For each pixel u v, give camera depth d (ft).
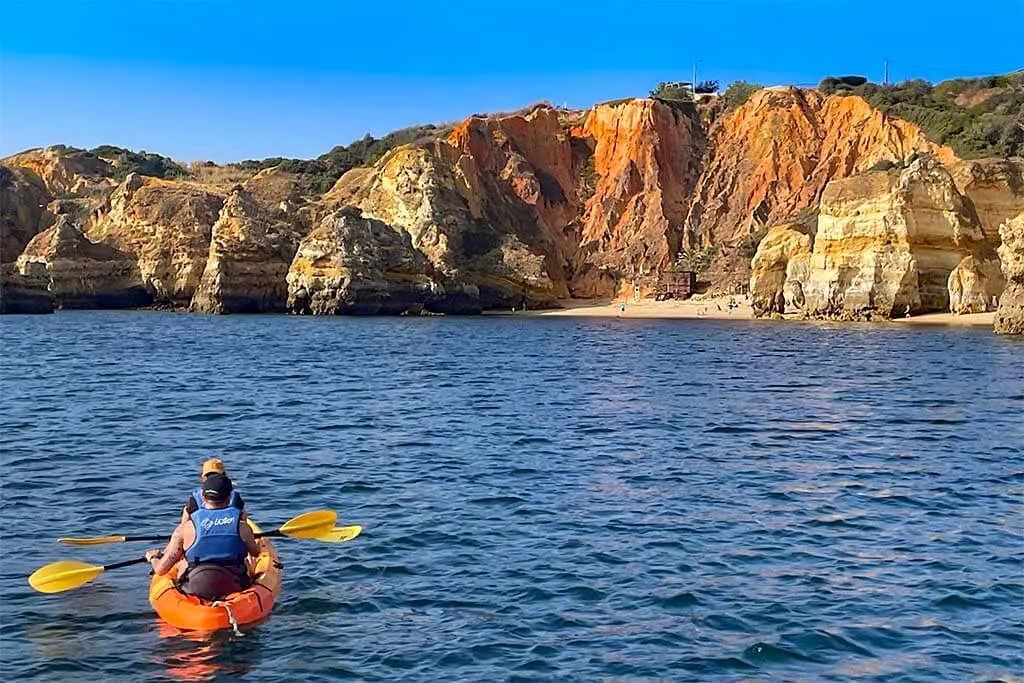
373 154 469.98
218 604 39.40
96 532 53.01
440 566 47.11
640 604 42.16
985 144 374.43
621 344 204.23
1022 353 169.99
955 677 35.17
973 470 69.51
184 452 75.46
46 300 330.75
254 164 531.91
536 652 37.27
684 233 413.39
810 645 37.88
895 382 127.44
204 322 282.97
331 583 44.57
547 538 51.93
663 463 72.38
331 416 95.55
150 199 385.50
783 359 165.37
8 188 421.59
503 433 85.71
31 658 36.70
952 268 277.44
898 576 45.83
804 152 416.46
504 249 366.43
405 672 35.63
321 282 320.70
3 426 86.99
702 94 472.44
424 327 265.13
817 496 61.67
